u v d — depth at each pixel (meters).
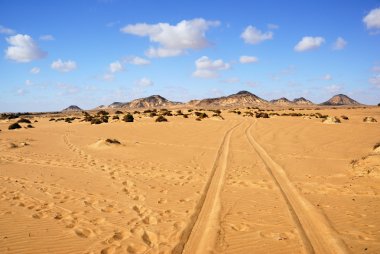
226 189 10.39
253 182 11.24
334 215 7.88
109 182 11.51
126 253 6.02
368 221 7.48
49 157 16.61
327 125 33.53
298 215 7.94
